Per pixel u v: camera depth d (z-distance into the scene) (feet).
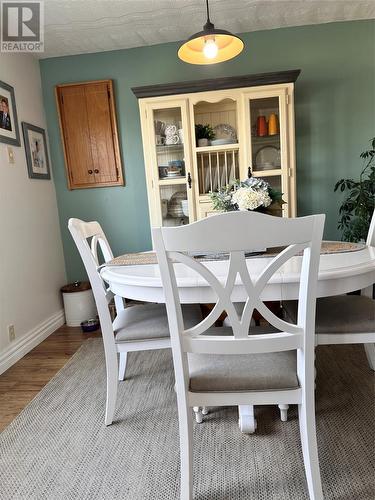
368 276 4.13
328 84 8.86
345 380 5.54
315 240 2.83
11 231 7.57
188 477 3.39
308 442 3.31
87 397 5.59
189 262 2.97
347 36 8.63
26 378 6.43
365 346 5.78
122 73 9.29
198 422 4.73
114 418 4.97
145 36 8.61
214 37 5.63
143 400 5.37
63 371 6.52
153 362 6.60
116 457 4.22
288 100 8.09
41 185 9.09
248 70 8.98
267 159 8.58
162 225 8.89
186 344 3.24
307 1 7.53
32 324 8.15
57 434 4.71
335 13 8.16
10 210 7.59
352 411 4.79
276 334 3.20
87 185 9.72
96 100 9.38
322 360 6.19
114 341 4.70
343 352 6.43
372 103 8.82
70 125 9.53
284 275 3.78
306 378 3.22
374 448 4.10
